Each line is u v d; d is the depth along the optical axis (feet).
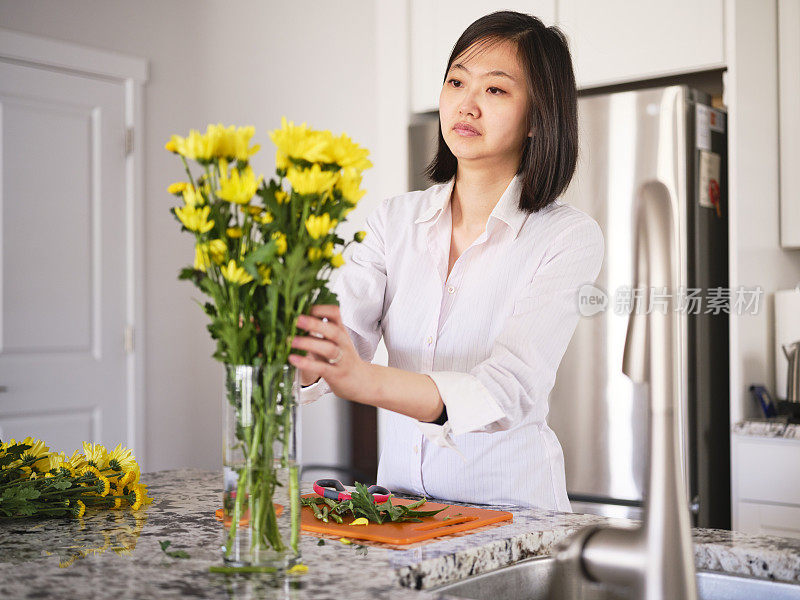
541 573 3.53
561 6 9.51
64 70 11.07
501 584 3.38
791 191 9.24
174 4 12.16
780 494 8.11
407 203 5.44
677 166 8.39
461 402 3.85
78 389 11.18
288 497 2.99
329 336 3.05
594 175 8.79
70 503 3.99
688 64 8.79
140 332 11.77
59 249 11.05
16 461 4.09
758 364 8.84
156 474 5.45
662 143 8.46
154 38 11.95
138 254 11.78
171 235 12.24
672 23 8.88
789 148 9.25
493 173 4.96
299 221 2.89
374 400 3.71
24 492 3.79
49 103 10.95
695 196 8.50
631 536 2.68
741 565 3.39
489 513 4.00
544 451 4.95
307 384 4.44
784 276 9.47
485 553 3.34
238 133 2.85
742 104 8.57
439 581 3.16
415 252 5.24
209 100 12.55
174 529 3.75
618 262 8.63
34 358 10.78
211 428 12.67
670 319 2.56
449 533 3.62
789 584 3.27
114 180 11.60
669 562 2.45
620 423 8.49
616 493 8.52
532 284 4.74
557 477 5.02
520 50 4.76
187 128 12.34
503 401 4.02
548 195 4.89
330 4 13.10
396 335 5.20
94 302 11.40
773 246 9.20
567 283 4.69
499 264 4.95
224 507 3.02
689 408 8.37
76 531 3.71
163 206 12.13
